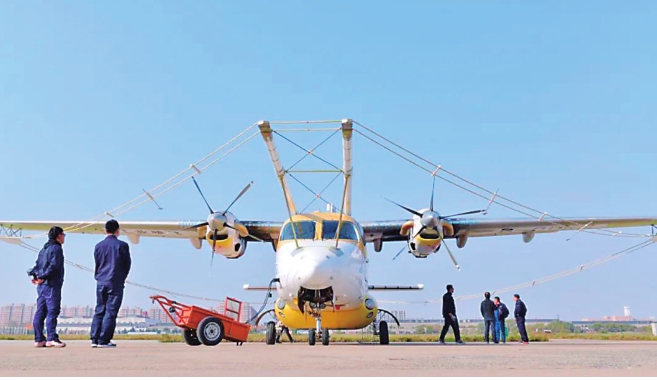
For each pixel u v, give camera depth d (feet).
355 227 43.73
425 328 90.99
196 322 34.78
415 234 51.60
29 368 13.39
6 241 57.88
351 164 45.85
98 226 58.95
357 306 43.19
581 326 95.66
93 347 28.40
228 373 12.35
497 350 26.23
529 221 57.16
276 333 49.83
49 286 28.14
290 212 45.85
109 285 28.66
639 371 12.96
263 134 43.45
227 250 52.01
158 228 57.82
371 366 14.55
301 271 37.88
